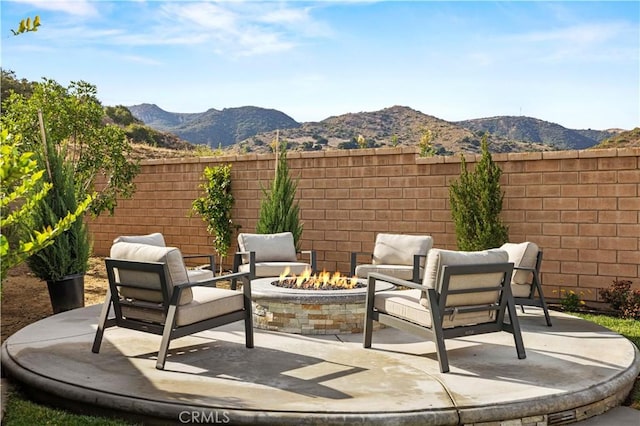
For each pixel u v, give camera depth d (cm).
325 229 1047
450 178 935
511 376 432
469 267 453
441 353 442
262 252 852
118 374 430
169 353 496
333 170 1036
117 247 492
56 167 736
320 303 581
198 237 1186
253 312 613
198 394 383
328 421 345
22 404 402
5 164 261
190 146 4088
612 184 815
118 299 494
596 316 775
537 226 866
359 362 471
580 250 838
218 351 504
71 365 453
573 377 430
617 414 411
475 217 858
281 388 399
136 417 372
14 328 679
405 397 379
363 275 804
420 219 962
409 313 478
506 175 884
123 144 1134
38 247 282
